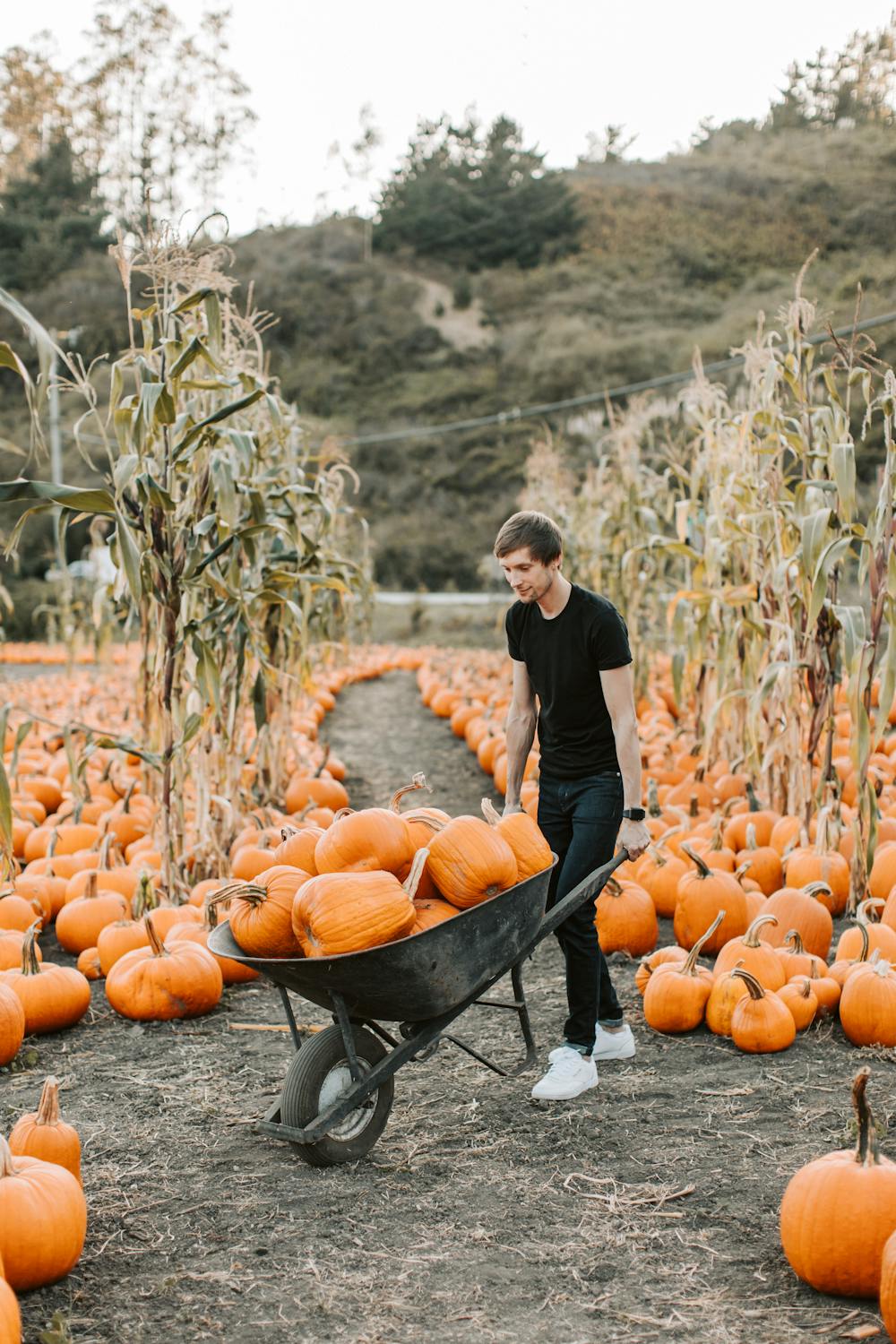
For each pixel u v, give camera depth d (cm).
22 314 304
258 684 616
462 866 300
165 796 551
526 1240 270
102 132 5538
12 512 3481
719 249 5391
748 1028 383
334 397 5062
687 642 783
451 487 4459
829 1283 241
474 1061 389
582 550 1253
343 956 276
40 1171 255
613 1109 343
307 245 6209
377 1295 248
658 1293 247
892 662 515
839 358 570
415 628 2780
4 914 499
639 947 498
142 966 430
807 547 528
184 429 541
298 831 334
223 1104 355
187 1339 233
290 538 657
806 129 6216
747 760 712
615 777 364
